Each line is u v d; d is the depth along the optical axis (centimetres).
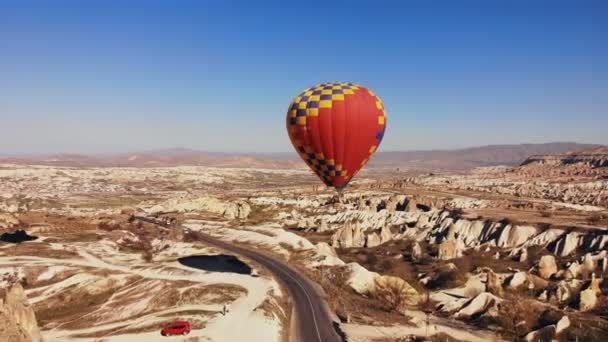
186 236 11000
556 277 7462
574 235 8962
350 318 5116
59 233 10975
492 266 8394
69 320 5609
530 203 14538
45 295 6619
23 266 7581
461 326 5409
